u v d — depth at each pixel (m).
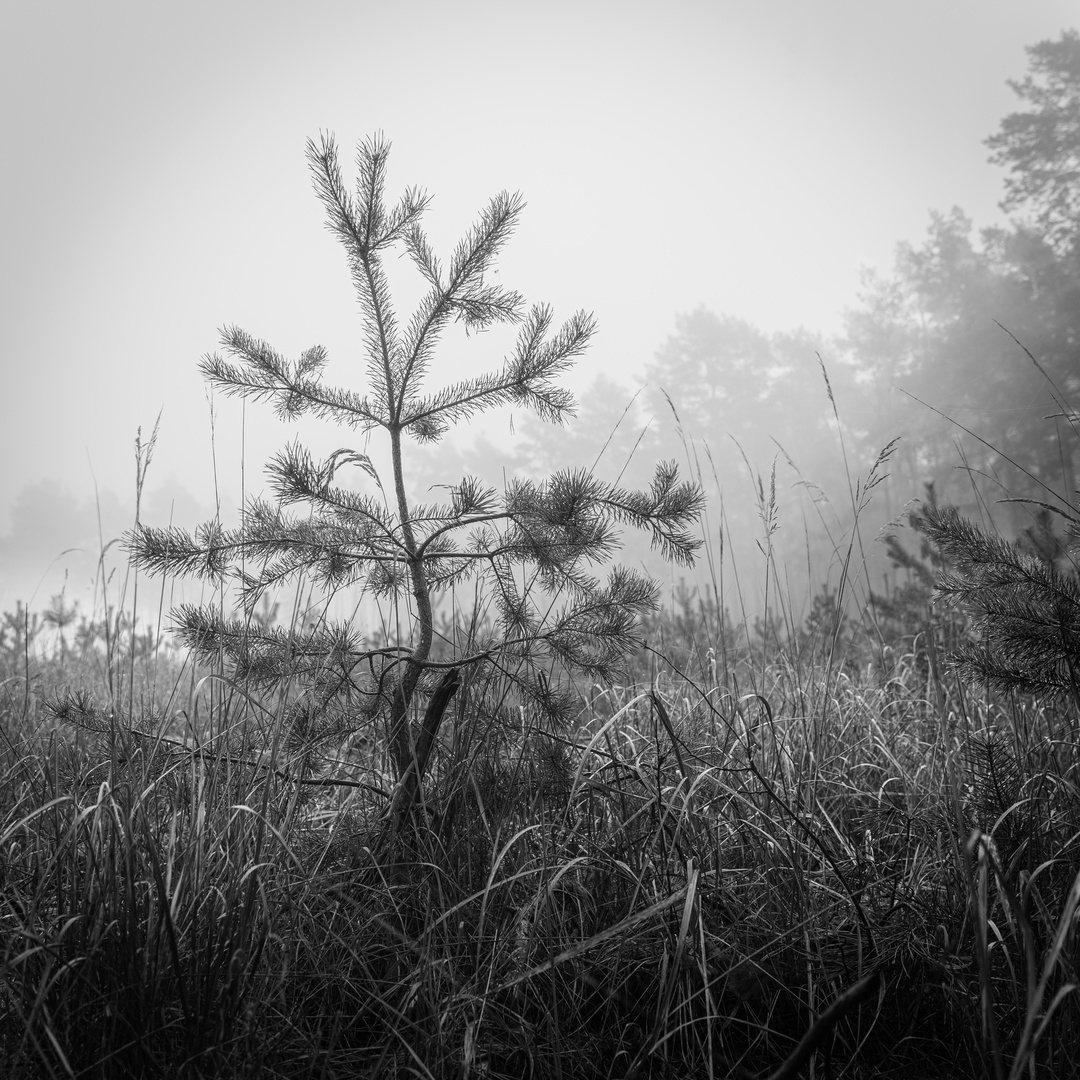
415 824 2.27
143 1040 1.55
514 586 2.45
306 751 2.33
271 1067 1.65
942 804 2.57
